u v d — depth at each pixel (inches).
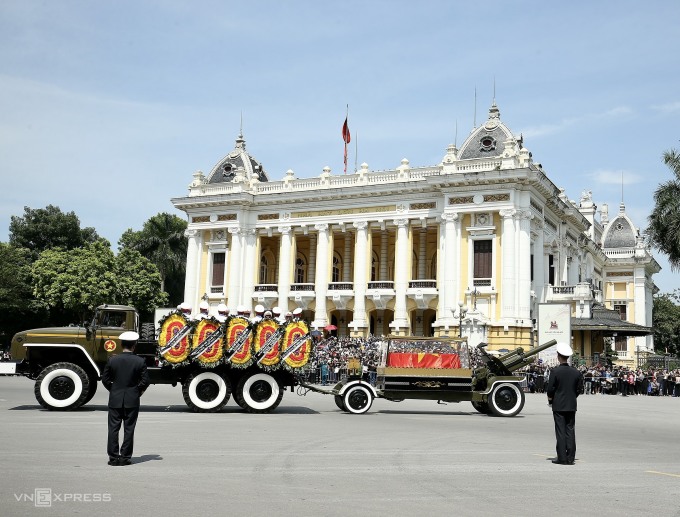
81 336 1023.0
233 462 572.7
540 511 415.8
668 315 4407.0
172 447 650.2
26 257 3405.5
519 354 1198.3
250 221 2765.7
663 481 527.8
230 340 1035.9
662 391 2075.5
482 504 432.5
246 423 893.2
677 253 2134.6
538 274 2426.2
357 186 2561.5
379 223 2549.2
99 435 713.0
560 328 1998.0
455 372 1143.0
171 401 1240.2
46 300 2955.2
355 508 412.2
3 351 2957.7
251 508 405.7
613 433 900.6
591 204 3708.2
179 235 3314.5
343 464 578.2
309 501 428.8
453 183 2333.9
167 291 3577.8
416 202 2488.9
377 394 1136.8
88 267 2928.2
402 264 2491.4
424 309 2512.3
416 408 1299.2
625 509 426.3
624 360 3555.6
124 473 507.8
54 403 967.0
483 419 1081.4
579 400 1648.6
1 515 381.4
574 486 500.1
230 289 2719.0
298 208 2689.5
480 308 2288.4
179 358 1018.7
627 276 3892.7
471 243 2329.0
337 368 1953.7
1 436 690.8
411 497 448.8
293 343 1059.9
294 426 876.0
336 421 962.7
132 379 547.8
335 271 2856.8
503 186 2284.7
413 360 1165.1
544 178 2380.7
